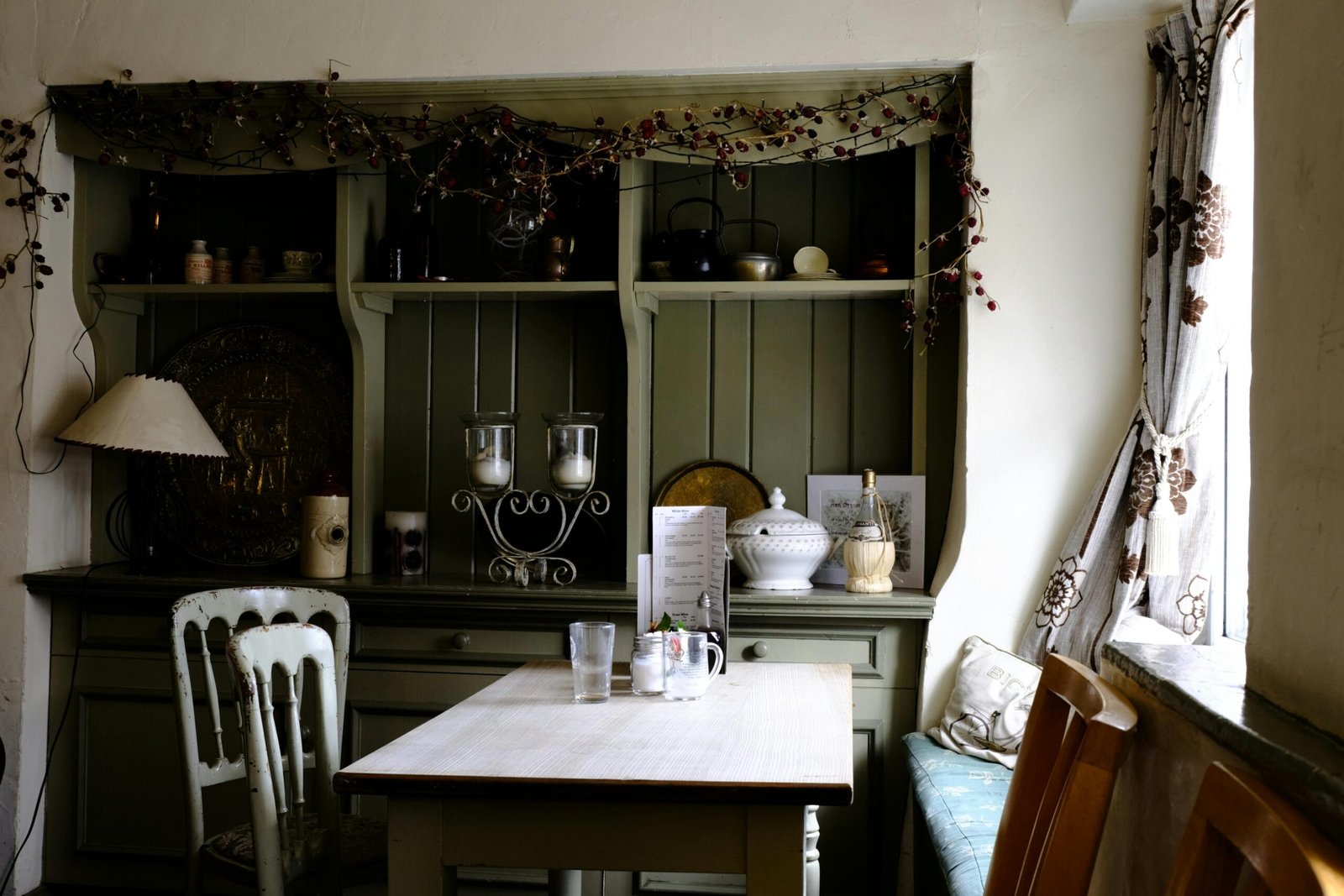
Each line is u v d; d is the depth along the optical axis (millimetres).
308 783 2906
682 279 3197
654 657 2340
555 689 2393
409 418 3496
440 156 3494
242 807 3213
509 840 1704
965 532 2912
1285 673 1156
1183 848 1021
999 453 2904
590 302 3438
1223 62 2424
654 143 3053
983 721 2727
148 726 3244
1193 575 2645
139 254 3600
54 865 3270
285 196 3576
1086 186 2889
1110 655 1599
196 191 3607
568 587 3146
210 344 3590
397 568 3377
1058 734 1557
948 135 3062
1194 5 2486
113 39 3217
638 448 3188
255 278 3445
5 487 3236
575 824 1699
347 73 3133
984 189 2896
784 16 2990
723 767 1746
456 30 3104
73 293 3379
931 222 3219
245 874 2248
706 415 3371
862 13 2967
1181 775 1248
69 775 3273
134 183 3613
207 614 2479
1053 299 2895
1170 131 2701
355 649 3182
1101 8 2828
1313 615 1089
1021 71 2910
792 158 3045
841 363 3324
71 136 3281
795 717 2119
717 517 2559
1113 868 1537
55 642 3285
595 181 3385
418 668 3150
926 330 3033
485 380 3479
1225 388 2611
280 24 3164
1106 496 2738
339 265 3234
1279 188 1228
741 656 3027
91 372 3451
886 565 3057
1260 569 1243
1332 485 1053
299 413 3564
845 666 2672
